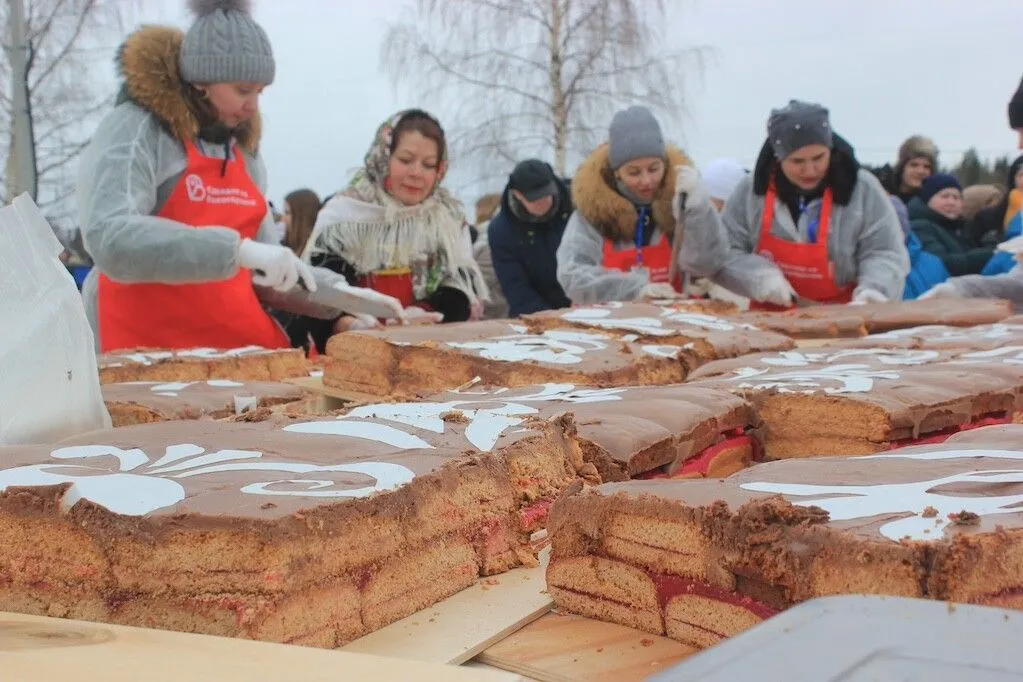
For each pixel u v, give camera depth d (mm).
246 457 2357
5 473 2195
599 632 2045
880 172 10438
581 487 2191
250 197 5602
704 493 2051
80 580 1996
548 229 7887
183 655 1466
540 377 4250
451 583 2221
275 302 6234
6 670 1417
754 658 955
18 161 11898
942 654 952
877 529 1795
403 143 6438
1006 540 1725
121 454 2387
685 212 6836
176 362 4578
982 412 3615
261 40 5152
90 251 4953
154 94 5020
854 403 3334
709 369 4273
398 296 6793
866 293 6574
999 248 6516
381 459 2338
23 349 2721
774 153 6820
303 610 1876
